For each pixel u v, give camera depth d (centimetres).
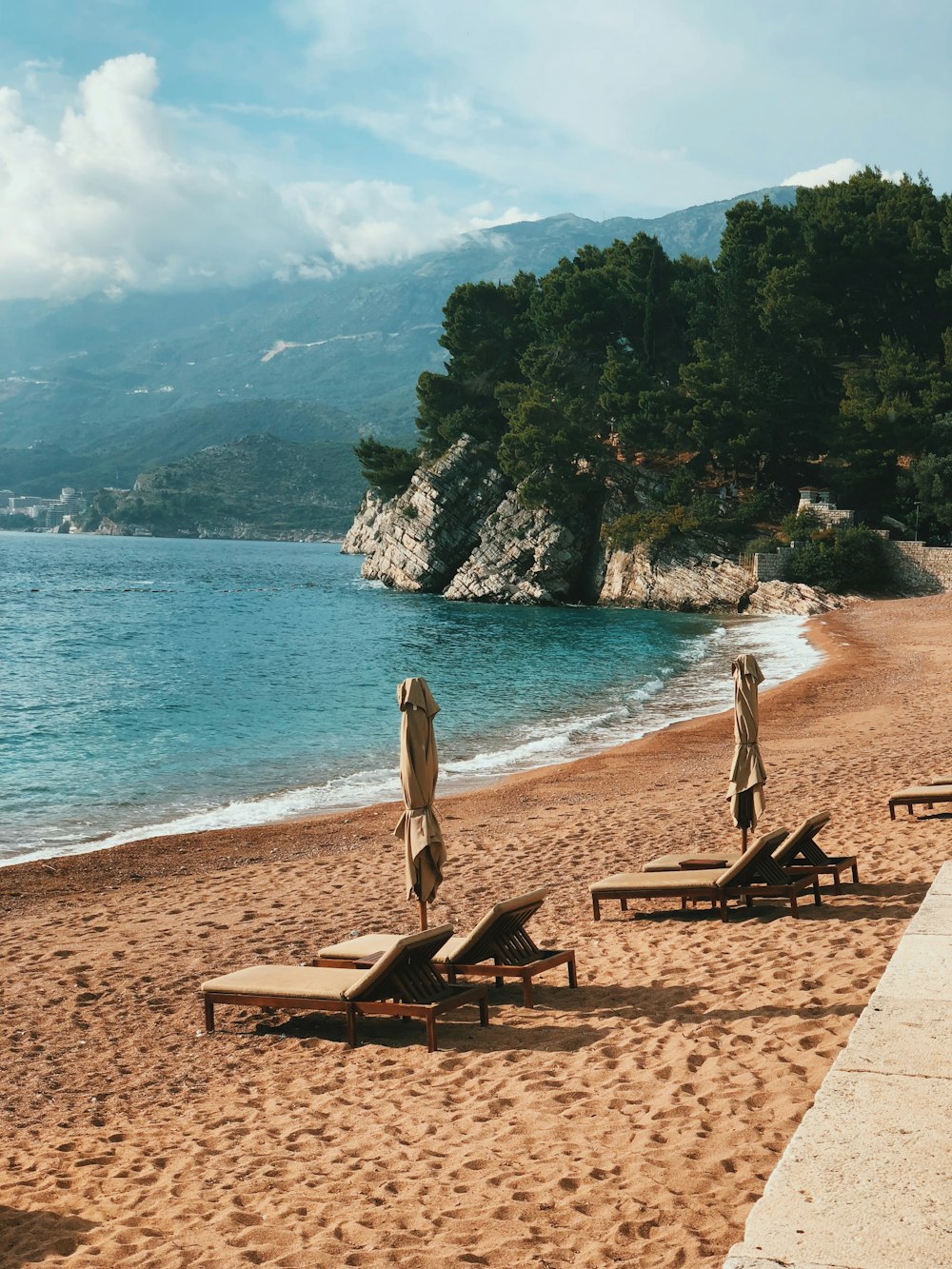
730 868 1182
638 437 8819
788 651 5103
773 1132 621
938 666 4044
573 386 9519
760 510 8500
